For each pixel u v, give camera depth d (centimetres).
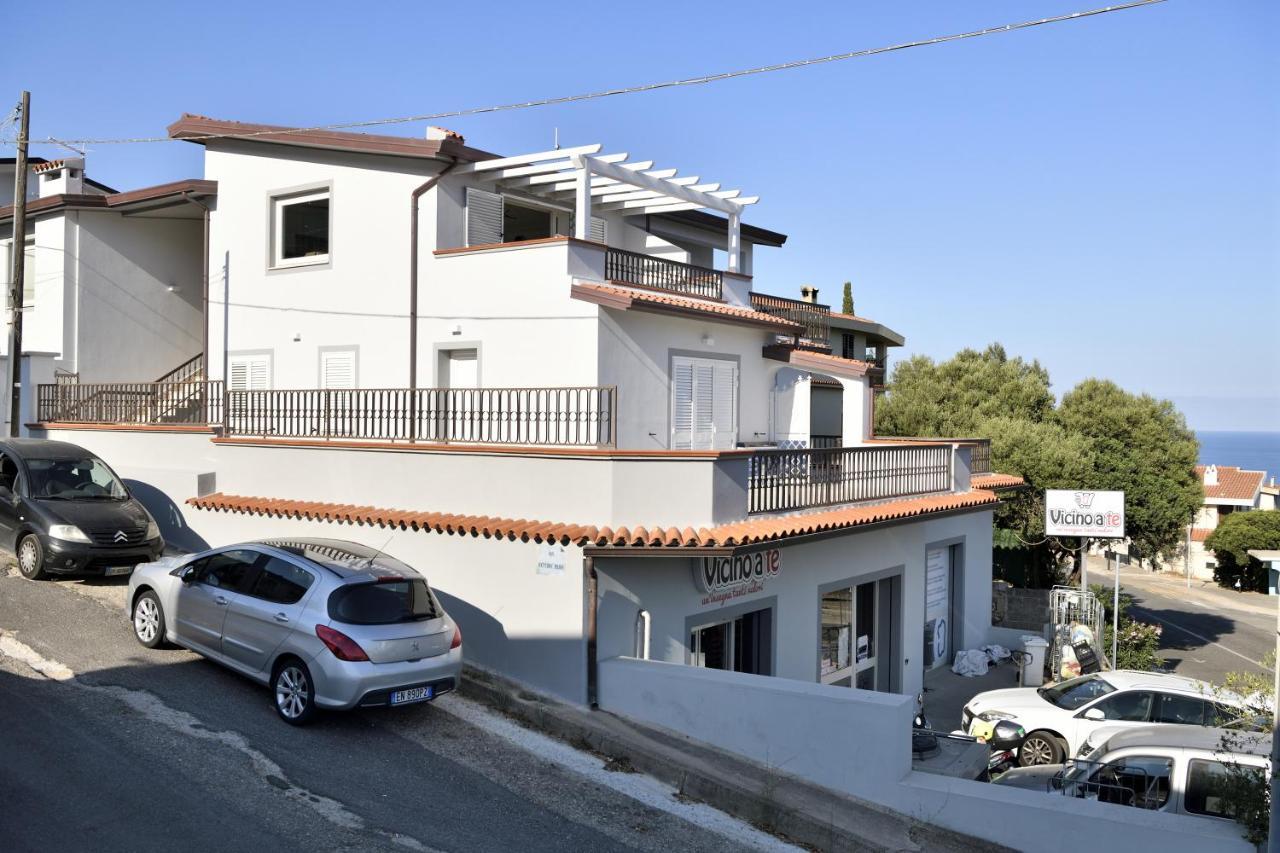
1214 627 3753
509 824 808
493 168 1630
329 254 1756
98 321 2080
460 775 895
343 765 877
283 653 962
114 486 1529
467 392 1589
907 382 3862
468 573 1209
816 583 1483
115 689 995
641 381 1578
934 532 1880
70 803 734
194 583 1086
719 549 1098
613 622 1131
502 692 1104
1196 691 1346
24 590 1326
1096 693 1427
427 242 1642
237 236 1880
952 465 1847
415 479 1327
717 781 932
